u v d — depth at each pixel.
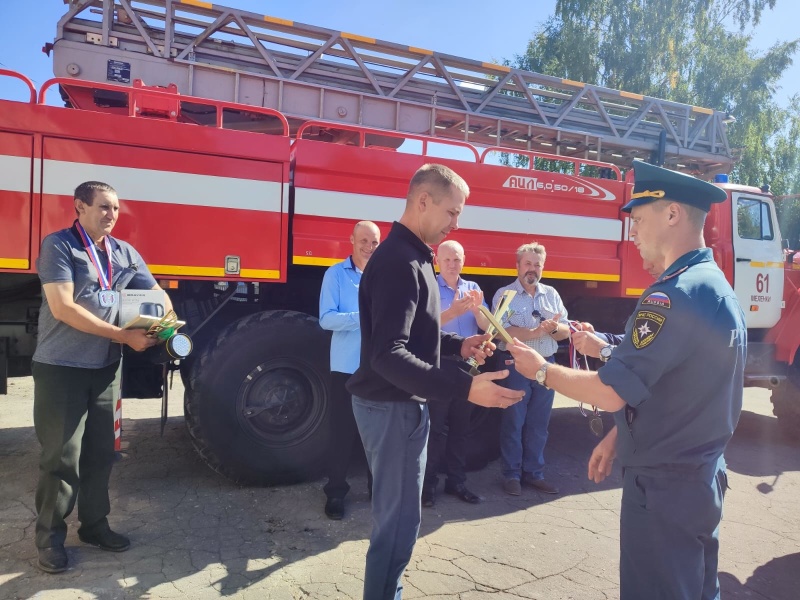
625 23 19.80
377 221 3.90
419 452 1.93
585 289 5.01
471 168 4.17
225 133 3.48
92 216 2.65
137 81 3.56
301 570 2.76
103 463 2.82
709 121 7.19
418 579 2.72
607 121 6.68
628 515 1.62
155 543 2.96
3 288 3.34
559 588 2.69
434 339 1.94
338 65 5.46
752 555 3.14
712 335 1.50
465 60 5.84
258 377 3.63
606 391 1.50
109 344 2.75
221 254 3.49
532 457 3.99
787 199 5.72
